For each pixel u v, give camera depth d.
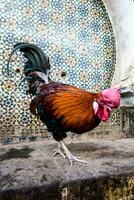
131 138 1.19
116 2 1.13
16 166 0.75
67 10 1.11
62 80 1.10
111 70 1.19
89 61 1.15
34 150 0.93
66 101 0.74
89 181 0.67
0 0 1.00
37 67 0.84
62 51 1.10
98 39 1.17
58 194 0.64
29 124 1.04
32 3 1.05
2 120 1.00
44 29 1.07
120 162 0.80
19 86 1.03
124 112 1.19
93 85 1.16
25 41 1.04
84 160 0.81
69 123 0.74
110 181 0.69
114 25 1.17
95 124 0.76
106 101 0.71
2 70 1.00
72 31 1.12
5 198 0.59
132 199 0.73
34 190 0.62
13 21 1.02
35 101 0.80
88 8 1.15
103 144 1.05
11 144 1.01
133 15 1.13
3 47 1.00
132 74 1.07
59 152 0.87
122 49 1.16
